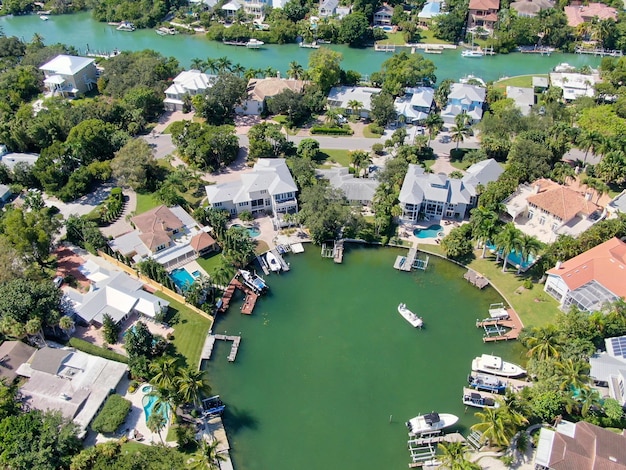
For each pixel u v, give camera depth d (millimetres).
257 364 90688
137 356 85312
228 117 172125
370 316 100125
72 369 84000
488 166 130125
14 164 135000
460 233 111562
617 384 79188
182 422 79500
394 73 178875
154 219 115000
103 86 183875
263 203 125125
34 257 106812
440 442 77125
